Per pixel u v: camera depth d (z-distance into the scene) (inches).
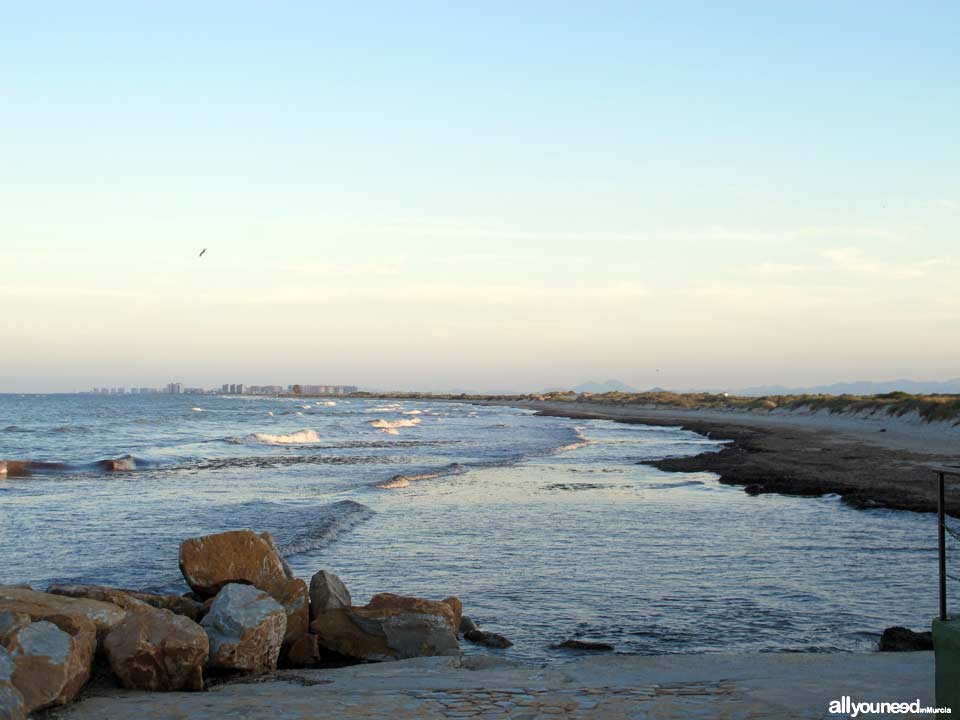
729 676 282.4
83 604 314.8
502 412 5211.6
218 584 378.3
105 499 922.1
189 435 2283.5
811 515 800.9
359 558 591.5
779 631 409.4
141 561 578.9
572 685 272.5
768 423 3093.0
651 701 246.4
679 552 613.3
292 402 7869.1
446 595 484.4
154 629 296.5
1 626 269.4
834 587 502.0
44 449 1743.4
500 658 338.0
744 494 977.5
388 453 1708.9
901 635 376.5
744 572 544.1
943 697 195.0
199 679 287.1
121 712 250.5
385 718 234.1
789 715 226.2
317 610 382.3
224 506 856.3
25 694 249.6
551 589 498.6
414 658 343.6
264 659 324.8
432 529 719.1
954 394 3225.9
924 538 668.7
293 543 637.9
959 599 470.9
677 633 406.6
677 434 2583.7
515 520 772.0
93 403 5895.7
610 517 790.5
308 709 247.6
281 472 1270.9
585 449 1870.1
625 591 493.0
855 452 1595.7
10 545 635.5
